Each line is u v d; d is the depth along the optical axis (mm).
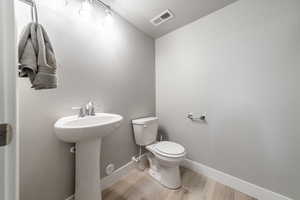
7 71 412
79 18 1216
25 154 912
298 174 1097
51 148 1037
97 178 1138
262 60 1253
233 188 1443
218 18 1534
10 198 407
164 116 2146
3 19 409
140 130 1719
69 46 1145
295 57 1095
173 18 1692
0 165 394
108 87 1483
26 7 896
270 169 1229
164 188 1455
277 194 1186
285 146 1152
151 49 2166
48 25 1014
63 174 1108
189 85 1821
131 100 1790
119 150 1625
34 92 949
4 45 409
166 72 2100
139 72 1922
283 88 1154
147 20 1733
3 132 396
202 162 1716
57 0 1065
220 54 1525
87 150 1071
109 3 1416
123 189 1438
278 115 1183
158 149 1522
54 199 1051
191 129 1819
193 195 1354
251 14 1304
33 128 946
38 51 686
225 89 1497
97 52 1371
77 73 1203
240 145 1406
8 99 412
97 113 1326
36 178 961
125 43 1696
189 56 1812
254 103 1310
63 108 1107
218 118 1561
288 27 1118
